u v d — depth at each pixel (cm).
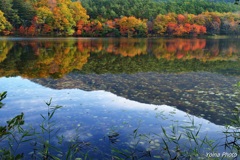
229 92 818
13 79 920
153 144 432
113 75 1088
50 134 463
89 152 402
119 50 2316
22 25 5116
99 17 6238
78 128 494
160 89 854
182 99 729
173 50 2420
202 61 1603
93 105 643
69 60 1519
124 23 5938
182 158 383
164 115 582
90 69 1224
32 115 556
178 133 479
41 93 741
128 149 414
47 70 1141
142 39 4909
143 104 668
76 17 5706
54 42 3275
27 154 388
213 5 8306
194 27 6353
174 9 7569
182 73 1173
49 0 5491
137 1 7494
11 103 633
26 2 5153
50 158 379
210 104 679
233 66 1399
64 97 709
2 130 275
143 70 1238
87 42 3500
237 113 598
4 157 335
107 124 518
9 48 2188
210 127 512
